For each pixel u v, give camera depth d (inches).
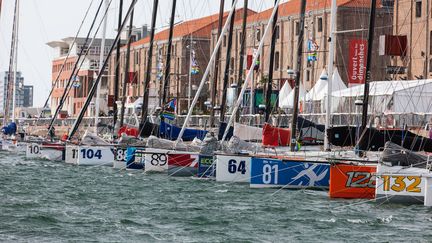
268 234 2699.3
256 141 4734.3
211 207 3346.5
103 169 5319.9
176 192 3900.1
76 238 2573.8
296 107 4453.7
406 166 3324.3
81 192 3878.0
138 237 2608.3
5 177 4682.6
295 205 3408.0
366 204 3408.0
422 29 7007.9
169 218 3019.2
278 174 3961.6
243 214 3142.2
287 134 4507.9
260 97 6727.4
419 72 7367.1
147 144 4827.8
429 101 5575.8
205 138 4594.0
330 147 4178.2
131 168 5142.7
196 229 2778.1
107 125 7047.2
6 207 3240.7
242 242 2541.8
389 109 5561.0
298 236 2664.9
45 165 5733.3
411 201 3334.2
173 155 4717.0
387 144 3358.8
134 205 3395.7
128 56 6678.2
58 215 3043.8
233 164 4210.1
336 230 2787.9
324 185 3941.9
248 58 6456.7
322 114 5831.7
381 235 2699.3
